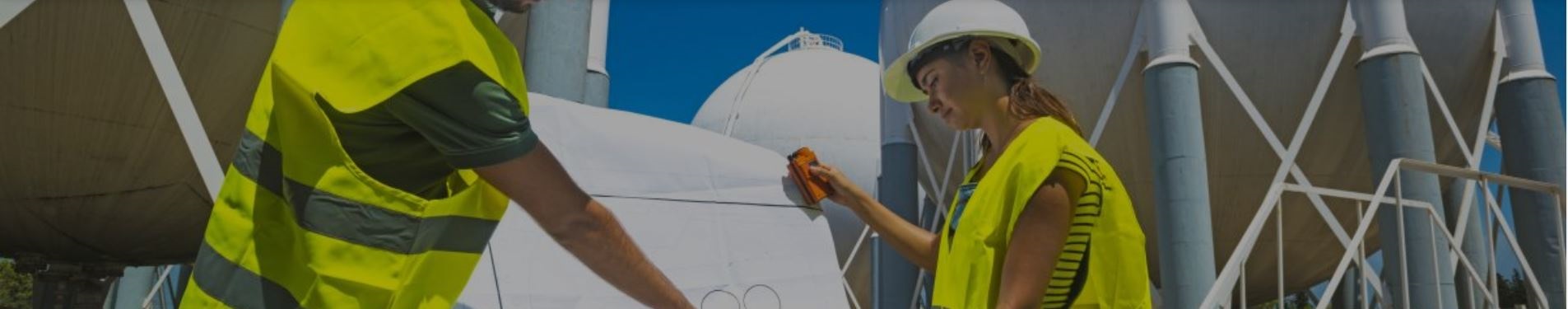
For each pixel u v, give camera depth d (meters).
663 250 3.68
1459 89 13.38
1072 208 1.67
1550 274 11.79
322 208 1.26
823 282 3.87
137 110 9.03
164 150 9.64
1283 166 12.14
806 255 3.93
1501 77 13.04
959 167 18.19
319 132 1.29
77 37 8.16
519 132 1.25
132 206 10.24
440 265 1.34
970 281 1.77
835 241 28.47
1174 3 12.45
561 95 9.46
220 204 1.39
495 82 1.23
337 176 1.26
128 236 11.06
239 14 8.77
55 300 12.10
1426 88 13.21
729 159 4.14
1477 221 14.04
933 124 18.08
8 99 8.34
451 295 1.38
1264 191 14.21
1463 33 12.95
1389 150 11.02
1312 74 12.73
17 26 7.81
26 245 11.12
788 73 33.97
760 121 31.67
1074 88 14.19
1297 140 12.18
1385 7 11.70
